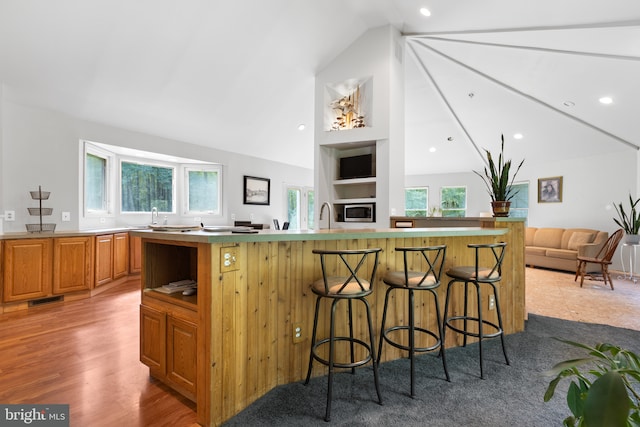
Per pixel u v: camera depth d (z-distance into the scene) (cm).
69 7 287
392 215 392
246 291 185
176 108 450
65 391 195
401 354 247
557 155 661
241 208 641
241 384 182
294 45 394
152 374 211
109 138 446
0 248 334
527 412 179
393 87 393
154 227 214
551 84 450
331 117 446
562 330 307
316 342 217
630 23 299
